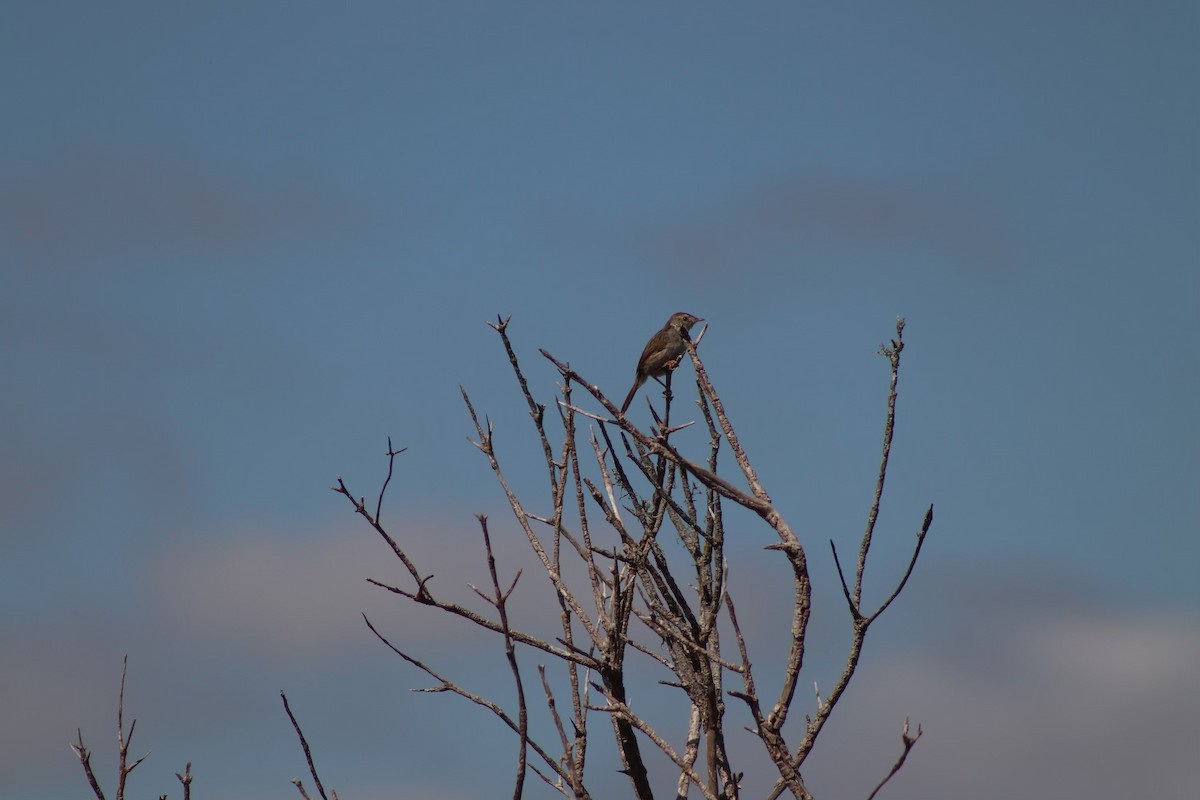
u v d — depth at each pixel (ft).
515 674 29.43
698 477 33.94
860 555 33.88
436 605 36.47
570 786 34.06
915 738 30.68
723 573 36.55
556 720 34.42
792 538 33.09
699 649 34.86
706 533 37.22
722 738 35.58
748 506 33.60
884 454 34.42
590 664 37.37
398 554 36.35
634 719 35.78
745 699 32.45
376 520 36.06
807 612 33.14
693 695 36.09
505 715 35.06
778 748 32.40
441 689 35.24
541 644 37.35
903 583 33.40
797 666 32.96
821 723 33.22
